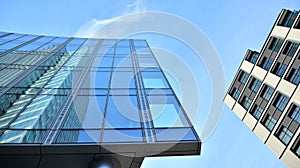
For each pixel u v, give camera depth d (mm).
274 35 34656
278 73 31984
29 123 10266
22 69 17344
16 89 13625
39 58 20562
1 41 23438
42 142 8961
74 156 9055
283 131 27844
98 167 9016
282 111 28406
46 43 26859
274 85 31562
